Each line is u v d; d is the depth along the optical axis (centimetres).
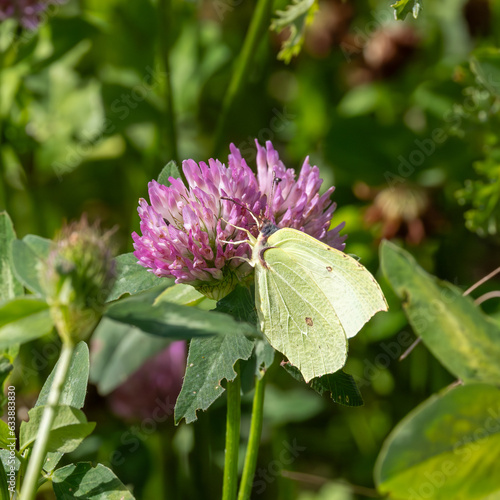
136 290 57
